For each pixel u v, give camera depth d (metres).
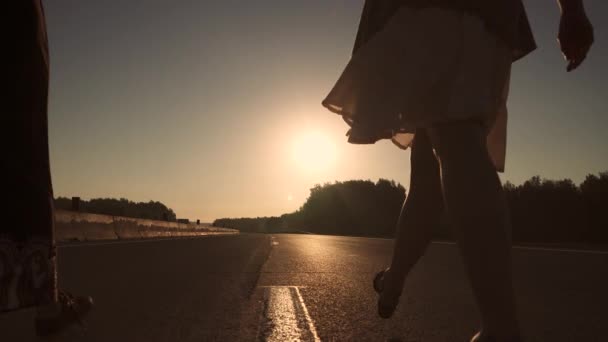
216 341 2.13
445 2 1.48
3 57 1.72
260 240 15.70
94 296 3.36
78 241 11.50
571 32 1.52
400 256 1.96
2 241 1.65
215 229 37.41
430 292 3.82
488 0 1.50
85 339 2.13
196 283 4.08
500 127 1.84
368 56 1.56
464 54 1.45
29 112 1.76
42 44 1.86
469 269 1.34
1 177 1.67
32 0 1.81
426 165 1.89
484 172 1.37
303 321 2.56
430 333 2.33
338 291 3.63
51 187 1.84
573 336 2.39
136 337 2.18
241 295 3.42
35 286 1.72
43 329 2.04
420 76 1.46
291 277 4.58
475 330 2.39
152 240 13.45
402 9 1.52
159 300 3.20
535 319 2.84
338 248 10.69
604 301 3.53
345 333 2.31
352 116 1.57
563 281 4.79
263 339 2.18
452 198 1.39
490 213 1.33
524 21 1.73
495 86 1.55
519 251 10.50
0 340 2.05
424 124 1.48
